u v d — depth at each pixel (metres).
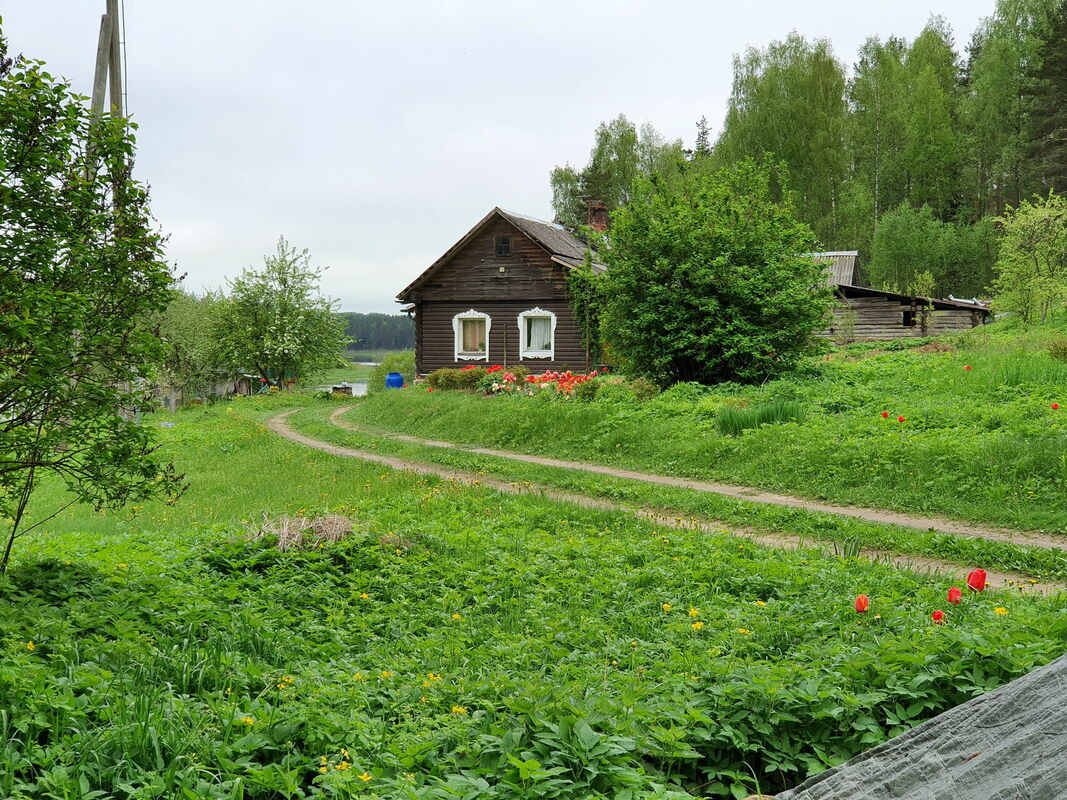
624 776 3.85
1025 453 12.32
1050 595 7.49
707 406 19.30
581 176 74.00
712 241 22.97
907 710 4.64
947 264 61.91
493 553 9.57
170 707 4.51
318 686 5.17
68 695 4.44
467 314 35.94
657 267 23.03
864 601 6.17
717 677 5.03
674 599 7.68
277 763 4.25
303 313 46.62
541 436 20.38
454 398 27.88
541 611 7.48
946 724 3.24
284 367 47.34
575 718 4.26
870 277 63.59
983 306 43.41
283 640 6.35
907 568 9.06
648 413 19.83
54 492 17.66
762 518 11.97
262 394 46.47
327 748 4.29
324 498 15.02
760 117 61.94
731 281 22.41
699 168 62.53
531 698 4.58
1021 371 18.75
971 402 17.03
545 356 34.94
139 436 7.26
